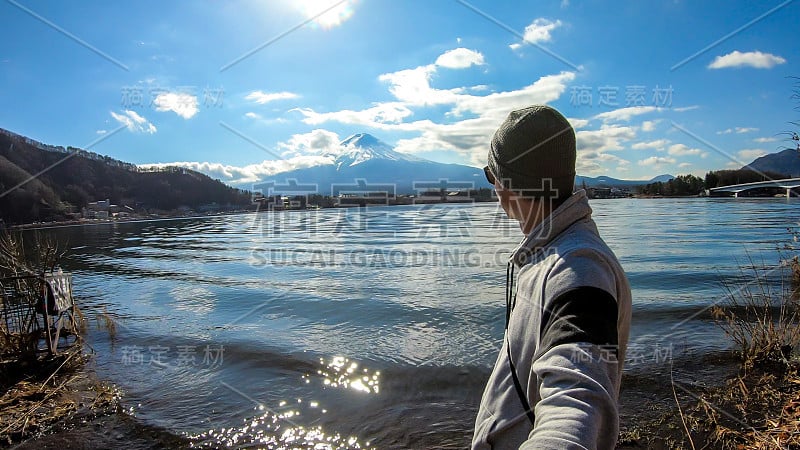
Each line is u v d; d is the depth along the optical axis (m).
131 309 10.12
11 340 6.38
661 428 4.53
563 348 1.10
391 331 7.85
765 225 26.05
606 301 1.16
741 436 4.24
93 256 19.84
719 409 4.77
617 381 1.17
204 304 10.39
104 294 11.91
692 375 5.68
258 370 6.32
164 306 10.31
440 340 7.29
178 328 8.45
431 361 6.42
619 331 1.33
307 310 9.43
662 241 19.72
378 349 6.96
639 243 19.12
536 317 1.31
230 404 5.32
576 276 1.20
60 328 7.61
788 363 5.58
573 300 1.16
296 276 13.38
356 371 6.18
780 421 4.36
